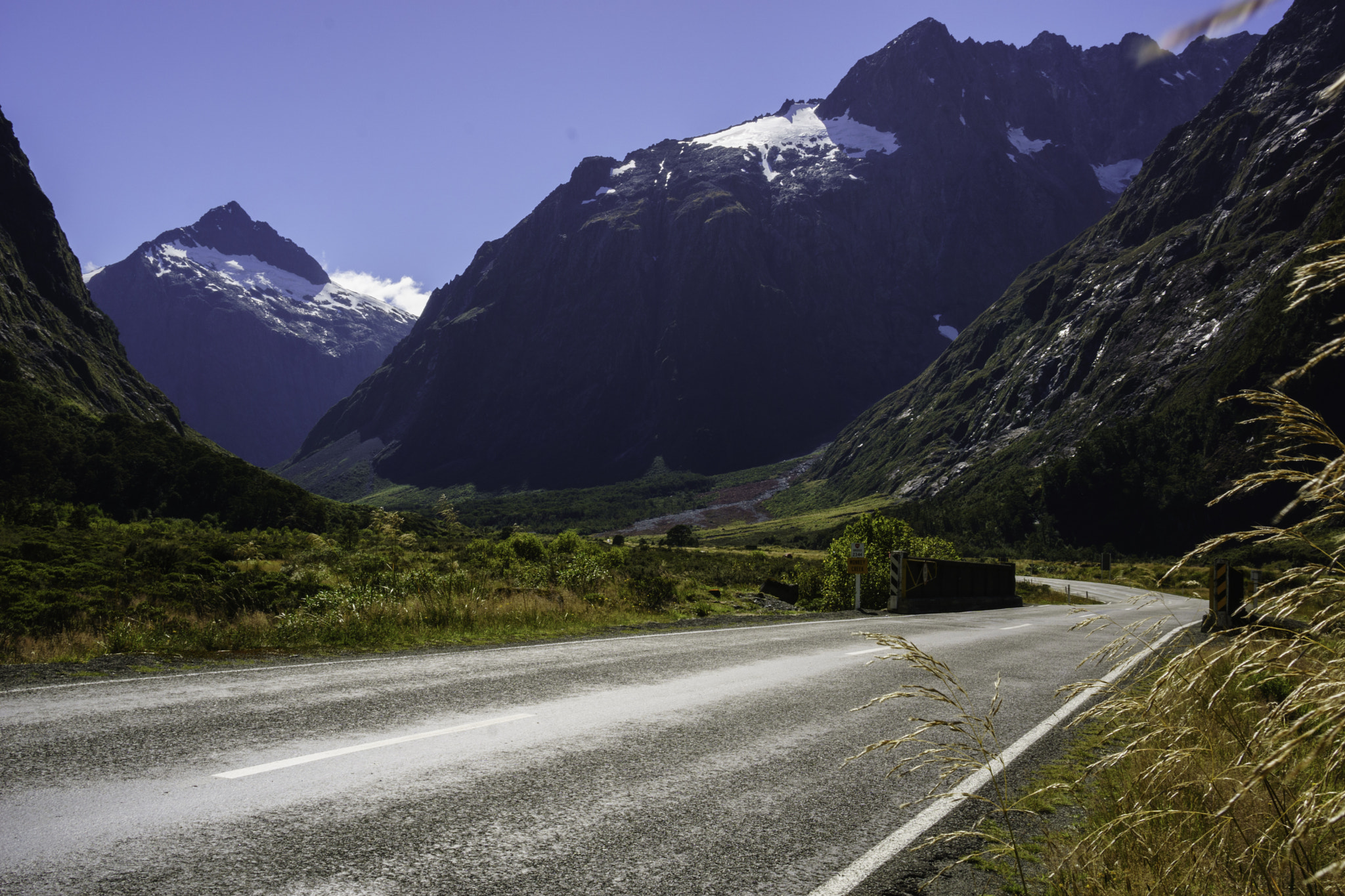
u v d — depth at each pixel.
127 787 4.48
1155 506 131.00
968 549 142.00
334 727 5.98
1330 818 2.20
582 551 44.44
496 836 4.04
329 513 95.19
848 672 9.36
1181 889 3.15
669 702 7.36
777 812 4.59
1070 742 6.41
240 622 11.60
